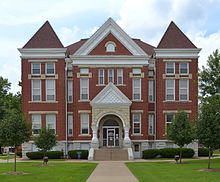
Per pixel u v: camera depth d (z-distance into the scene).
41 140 34.69
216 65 36.78
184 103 44.22
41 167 30.14
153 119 45.06
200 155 44.59
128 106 42.31
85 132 43.75
